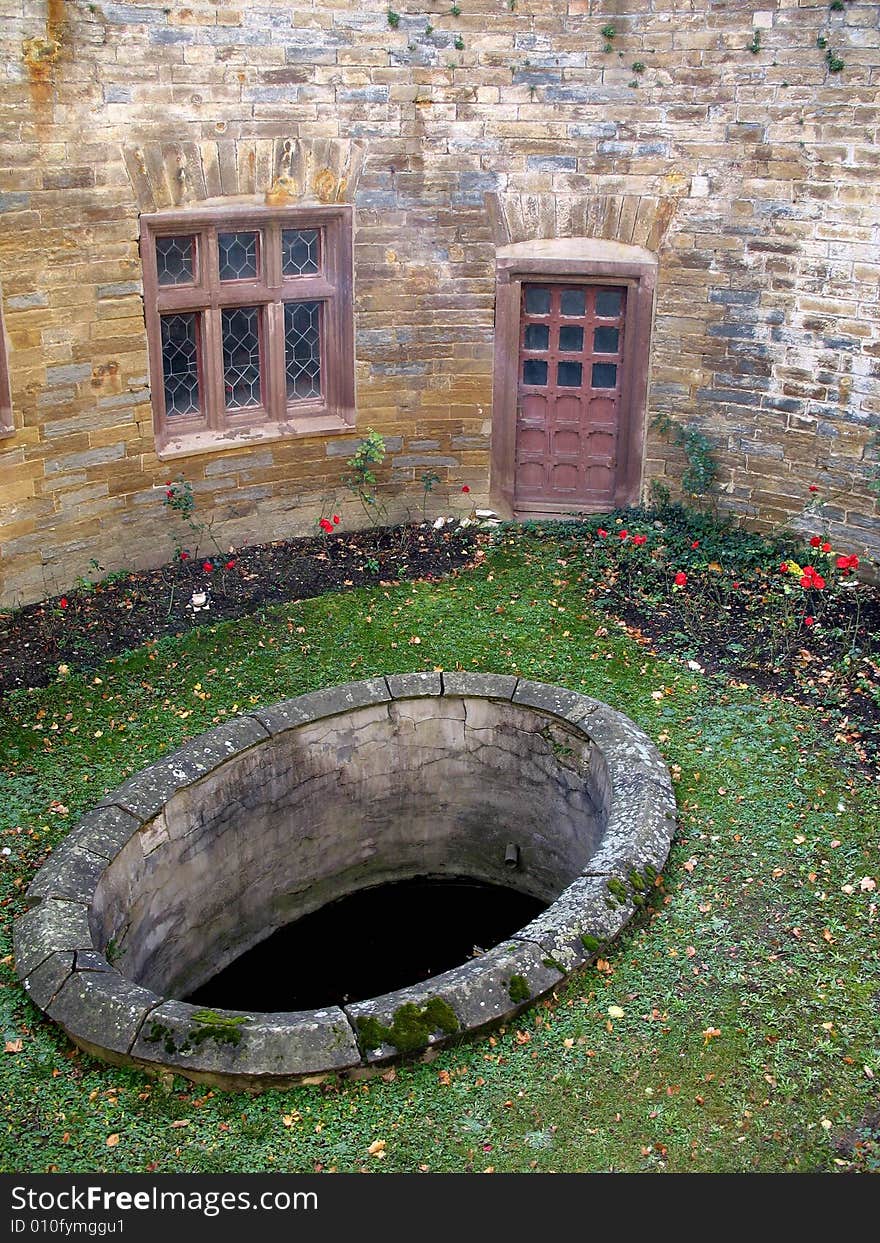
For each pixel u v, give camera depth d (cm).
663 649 753
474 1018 456
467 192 879
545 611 802
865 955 502
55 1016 458
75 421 785
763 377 867
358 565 875
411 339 909
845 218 799
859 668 720
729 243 853
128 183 769
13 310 736
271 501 902
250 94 802
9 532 768
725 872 552
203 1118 430
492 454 948
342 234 867
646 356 907
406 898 748
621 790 589
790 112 804
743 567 853
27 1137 425
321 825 697
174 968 620
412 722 695
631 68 841
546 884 715
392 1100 436
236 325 866
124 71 749
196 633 768
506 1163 411
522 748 686
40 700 694
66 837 559
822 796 607
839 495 851
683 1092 438
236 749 626
